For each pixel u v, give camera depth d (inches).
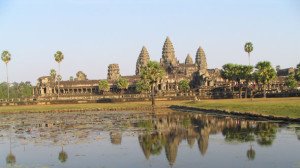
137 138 2158.0
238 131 2281.0
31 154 1724.9
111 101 6943.9
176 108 5093.5
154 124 2920.8
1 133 2603.3
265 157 1478.8
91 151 1759.4
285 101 4463.6
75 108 5221.5
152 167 1387.8
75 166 1444.4
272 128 2324.1
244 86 7549.2
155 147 1823.3
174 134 2278.5
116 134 2362.2
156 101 6732.3
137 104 5910.4
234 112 3479.3
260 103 4212.6
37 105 6520.7
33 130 2731.3
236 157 1505.9
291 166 1311.5
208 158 1510.8
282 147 1680.6
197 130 2433.6
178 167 1373.0
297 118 2559.1
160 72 5629.9
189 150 1705.2
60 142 2074.3
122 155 1636.3
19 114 4692.4
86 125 2982.3
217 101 5531.5
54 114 4473.4
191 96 6983.3
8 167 1454.2
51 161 1550.2
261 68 6117.1
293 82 6845.5
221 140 1958.7
